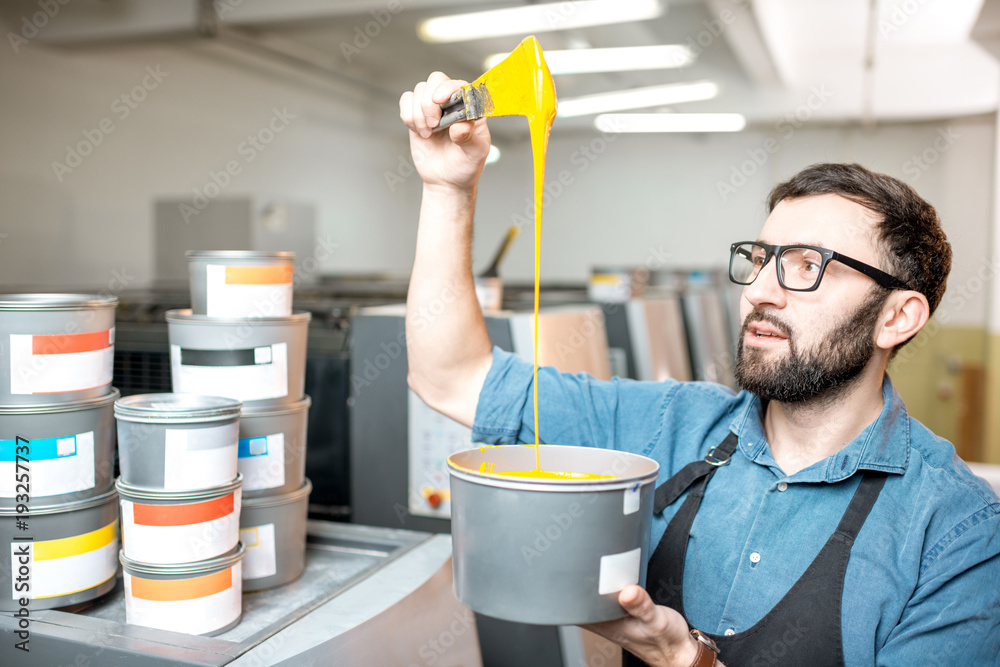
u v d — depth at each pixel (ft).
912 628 2.87
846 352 3.00
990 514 2.97
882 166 25.50
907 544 2.97
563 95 24.09
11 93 14.12
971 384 23.00
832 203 3.09
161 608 3.20
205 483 3.26
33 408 3.21
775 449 3.42
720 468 3.43
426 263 3.50
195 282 3.83
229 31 17.28
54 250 15.06
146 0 14.65
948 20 19.76
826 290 3.01
